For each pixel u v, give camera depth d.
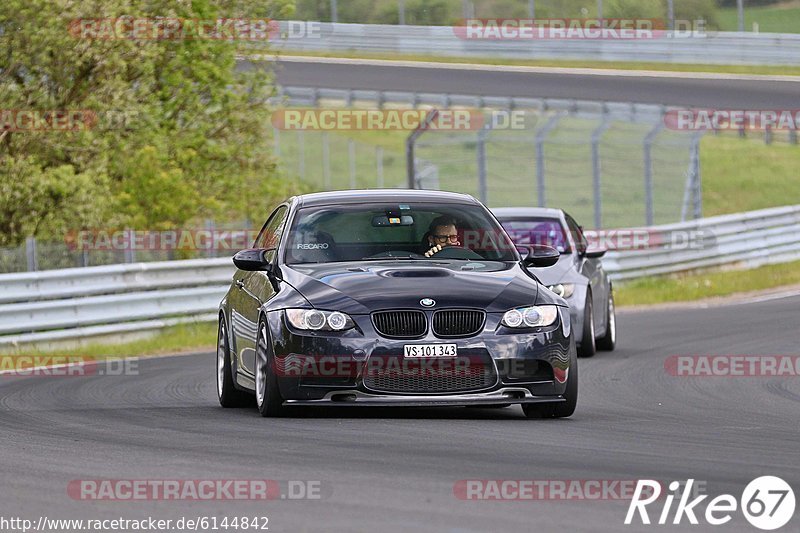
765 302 74.56
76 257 63.91
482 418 31.47
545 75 152.75
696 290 82.56
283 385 30.22
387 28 171.00
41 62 75.12
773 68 156.12
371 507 19.91
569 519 19.03
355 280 30.88
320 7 176.12
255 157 90.25
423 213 34.16
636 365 46.41
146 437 28.16
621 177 133.38
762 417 32.69
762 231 99.62
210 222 74.00
